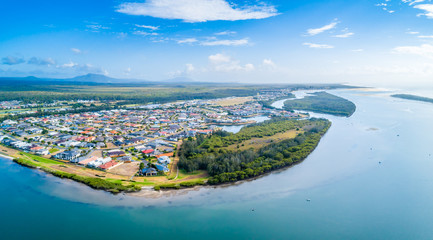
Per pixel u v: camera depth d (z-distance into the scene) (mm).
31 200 165875
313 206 171000
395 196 187000
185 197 177875
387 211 166125
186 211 159875
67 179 197000
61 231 135750
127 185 188000
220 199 177125
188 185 193250
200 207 165375
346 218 157250
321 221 153250
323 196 185500
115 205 163375
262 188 196375
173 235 135250
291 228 145125
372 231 144250
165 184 193125
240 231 140750
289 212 162625
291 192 190875
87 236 132125
